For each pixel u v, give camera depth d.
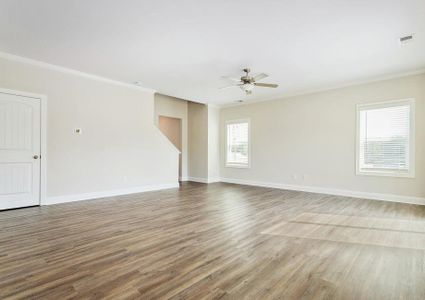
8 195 3.95
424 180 4.42
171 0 2.43
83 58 3.99
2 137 3.87
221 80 5.12
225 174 7.70
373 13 2.64
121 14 2.69
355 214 3.83
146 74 4.77
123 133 5.41
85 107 4.79
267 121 6.67
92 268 2.07
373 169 5.00
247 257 2.31
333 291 1.76
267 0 2.43
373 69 4.42
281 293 1.73
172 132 8.20
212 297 1.68
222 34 3.14
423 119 4.41
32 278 1.91
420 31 3.03
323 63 4.14
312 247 2.55
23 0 2.43
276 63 4.14
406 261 2.24
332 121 5.51
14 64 3.94
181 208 4.21
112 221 3.42
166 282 1.87
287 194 5.55
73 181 4.65
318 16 2.71
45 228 3.10
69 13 2.67
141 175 5.79
